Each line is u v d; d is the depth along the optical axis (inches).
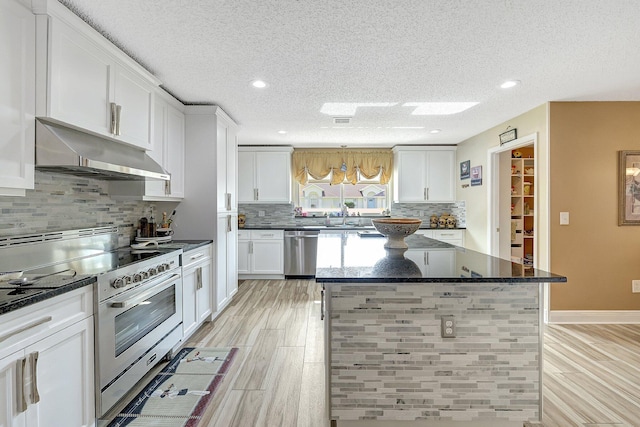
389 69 103.5
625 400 81.9
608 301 134.6
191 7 71.4
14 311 48.9
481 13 73.5
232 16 74.8
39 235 78.3
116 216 111.2
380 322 66.4
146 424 72.7
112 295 71.8
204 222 136.3
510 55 93.9
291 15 74.4
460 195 217.9
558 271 134.0
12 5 59.0
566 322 134.6
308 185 243.9
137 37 84.0
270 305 158.4
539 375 66.4
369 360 66.6
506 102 135.3
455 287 66.0
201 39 85.0
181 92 123.0
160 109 115.3
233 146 161.8
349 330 66.6
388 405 66.9
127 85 89.6
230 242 157.2
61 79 66.9
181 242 128.2
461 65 100.3
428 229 212.8
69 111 69.0
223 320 137.9
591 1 69.0
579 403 80.6
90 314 65.8
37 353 52.3
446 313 66.3
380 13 73.6
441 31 81.0
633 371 96.1
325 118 158.7
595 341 117.0
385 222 94.3
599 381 90.7
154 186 112.0
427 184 224.5
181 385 88.4
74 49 70.3
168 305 99.7
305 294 177.9
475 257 81.3
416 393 66.7
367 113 151.3
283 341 116.9
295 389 86.7
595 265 134.3
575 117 133.4
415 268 67.9
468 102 135.1
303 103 136.4
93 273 68.6
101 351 67.9
